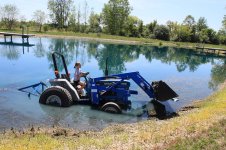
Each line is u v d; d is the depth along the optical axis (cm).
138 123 1308
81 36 7838
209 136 981
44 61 3122
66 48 4734
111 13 9494
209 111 1338
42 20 8719
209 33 10138
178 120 1265
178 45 8119
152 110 1484
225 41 10131
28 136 1066
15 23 8219
